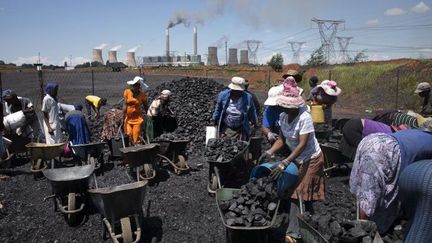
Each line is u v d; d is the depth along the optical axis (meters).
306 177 4.84
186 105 12.60
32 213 6.49
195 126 11.35
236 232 4.53
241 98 7.69
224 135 7.82
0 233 5.76
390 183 4.25
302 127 4.69
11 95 9.88
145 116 9.52
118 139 9.41
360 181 4.30
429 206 3.43
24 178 8.43
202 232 5.81
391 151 4.15
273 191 4.83
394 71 26.19
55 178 6.17
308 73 33.69
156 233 5.76
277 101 4.71
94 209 6.52
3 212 6.48
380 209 4.36
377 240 3.81
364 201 4.24
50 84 8.95
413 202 3.60
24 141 9.55
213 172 7.10
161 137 8.83
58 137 9.08
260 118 11.38
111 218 5.08
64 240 5.62
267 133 6.44
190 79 14.86
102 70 75.19
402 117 6.54
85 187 6.09
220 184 6.89
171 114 10.49
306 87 31.33
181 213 6.44
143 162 7.46
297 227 4.88
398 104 22.38
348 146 6.99
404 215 4.57
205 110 12.34
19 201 7.03
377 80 26.33
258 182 4.95
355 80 27.75
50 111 8.92
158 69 72.38
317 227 3.98
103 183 7.86
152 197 7.06
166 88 14.37
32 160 8.41
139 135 9.18
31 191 7.59
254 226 4.46
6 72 59.59
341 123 10.81
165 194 7.23
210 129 8.69
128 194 4.95
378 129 6.43
